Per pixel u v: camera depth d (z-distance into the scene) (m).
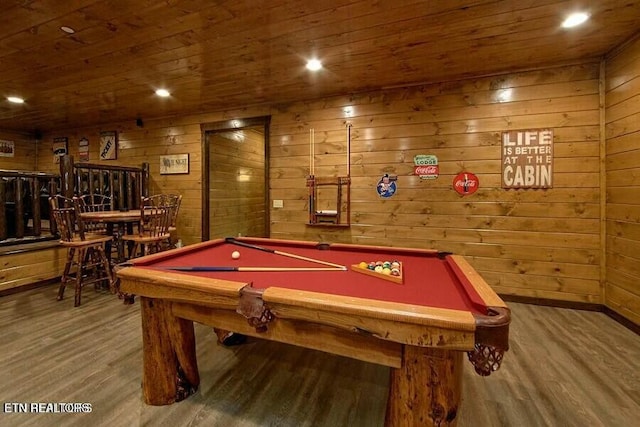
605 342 2.17
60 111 4.30
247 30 2.21
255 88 3.38
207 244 2.26
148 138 4.64
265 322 1.18
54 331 2.30
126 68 2.86
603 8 1.95
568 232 2.81
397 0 1.87
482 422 1.42
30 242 3.38
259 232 5.77
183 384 1.57
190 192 4.43
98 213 3.27
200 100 3.81
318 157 3.67
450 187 3.16
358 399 1.59
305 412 1.49
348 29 2.20
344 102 3.53
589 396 1.59
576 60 2.70
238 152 5.14
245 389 1.66
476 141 3.05
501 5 1.92
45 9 1.94
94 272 3.26
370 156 3.44
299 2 1.89
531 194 2.91
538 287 2.91
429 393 1.06
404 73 2.98
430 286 1.38
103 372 1.79
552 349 2.08
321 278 1.51
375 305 1.05
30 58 2.64
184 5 1.92
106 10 1.95
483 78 3.01
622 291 2.48
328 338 1.20
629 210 2.39
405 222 3.32
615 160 2.54
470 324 0.93
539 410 1.50
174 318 1.52
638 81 2.27
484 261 3.07
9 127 5.30
